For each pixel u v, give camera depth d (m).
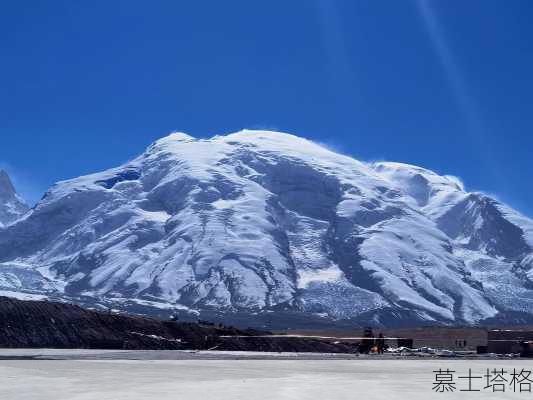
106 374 38.16
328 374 42.72
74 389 30.33
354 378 39.84
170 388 31.30
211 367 46.84
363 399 28.91
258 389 31.78
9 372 38.41
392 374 44.06
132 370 41.66
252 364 52.28
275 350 94.06
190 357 59.88
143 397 27.75
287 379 37.81
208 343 87.31
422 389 33.88
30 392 29.02
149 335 83.00
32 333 72.50
